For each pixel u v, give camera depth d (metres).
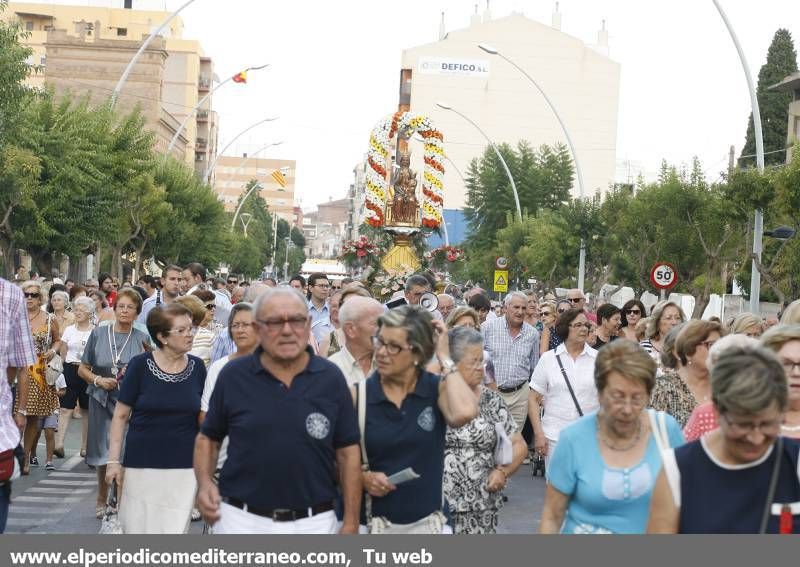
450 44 124.00
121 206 44.12
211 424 6.35
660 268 30.02
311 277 16.03
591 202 49.97
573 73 123.75
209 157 136.62
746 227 38.78
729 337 6.92
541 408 15.97
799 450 5.00
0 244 36.34
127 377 9.30
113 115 42.88
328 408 6.30
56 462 16.34
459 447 8.13
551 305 18.28
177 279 17.48
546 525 6.09
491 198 86.06
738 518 4.97
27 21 118.00
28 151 32.66
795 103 61.47
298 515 6.28
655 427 6.08
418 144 120.88
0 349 7.73
